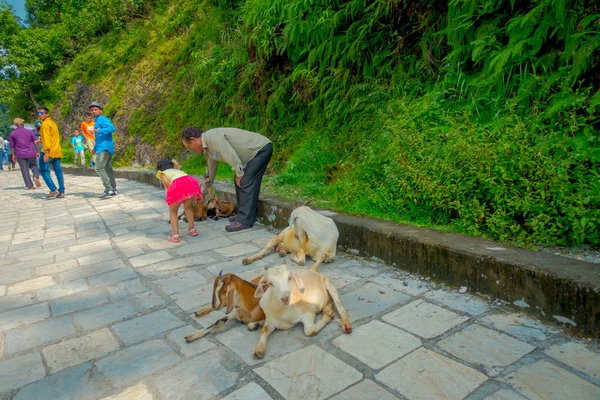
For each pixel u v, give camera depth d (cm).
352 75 684
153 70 1464
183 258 420
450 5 500
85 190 1005
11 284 375
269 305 248
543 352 217
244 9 945
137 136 1353
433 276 320
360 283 326
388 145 457
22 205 843
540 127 334
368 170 481
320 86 721
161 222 595
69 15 2086
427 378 202
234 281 270
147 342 255
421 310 273
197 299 317
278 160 768
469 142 353
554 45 406
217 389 205
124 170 1221
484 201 346
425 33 581
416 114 478
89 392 209
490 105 437
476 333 240
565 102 333
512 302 267
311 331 247
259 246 447
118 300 323
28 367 235
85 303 321
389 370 210
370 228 374
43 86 2117
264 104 888
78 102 1828
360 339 242
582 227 280
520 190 317
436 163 369
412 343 234
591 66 357
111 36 1866
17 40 2002
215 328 262
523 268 258
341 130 664
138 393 205
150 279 365
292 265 378
